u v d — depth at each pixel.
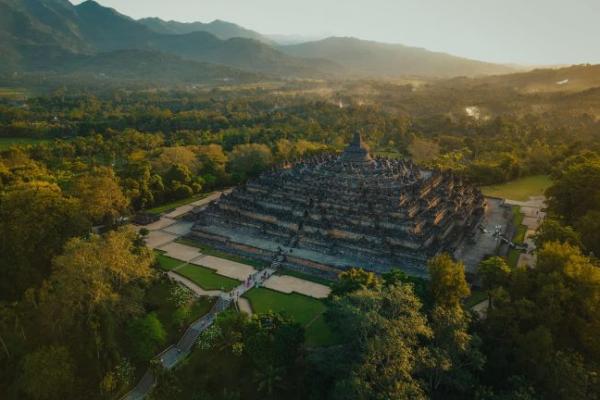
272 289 94.19
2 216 94.75
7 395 70.31
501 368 65.56
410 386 52.44
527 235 121.25
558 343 68.50
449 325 61.75
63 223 96.62
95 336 72.88
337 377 59.81
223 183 175.50
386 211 112.06
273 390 67.50
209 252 114.19
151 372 73.31
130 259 81.88
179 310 82.25
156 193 151.38
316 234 108.81
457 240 110.88
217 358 74.12
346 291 72.81
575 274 69.44
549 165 189.00
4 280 89.75
